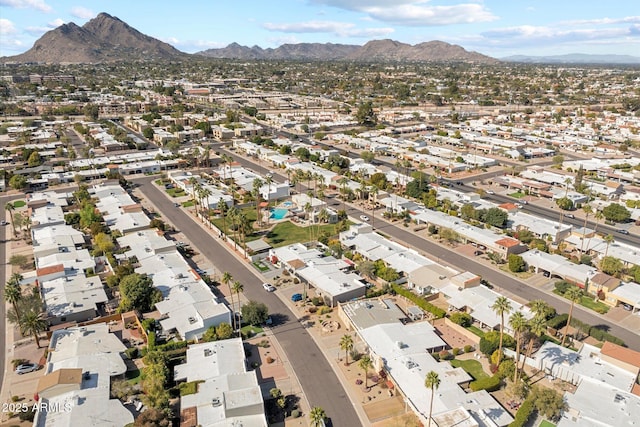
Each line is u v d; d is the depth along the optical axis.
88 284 133.38
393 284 136.12
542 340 111.12
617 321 121.00
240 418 84.38
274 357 106.50
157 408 84.31
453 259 157.38
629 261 147.38
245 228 173.50
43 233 169.38
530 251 156.25
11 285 112.44
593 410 86.25
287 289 137.88
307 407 91.19
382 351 104.50
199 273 146.12
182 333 110.50
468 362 104.75
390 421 87.12
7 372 100.69
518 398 92.50
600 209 199.25
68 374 92.81
